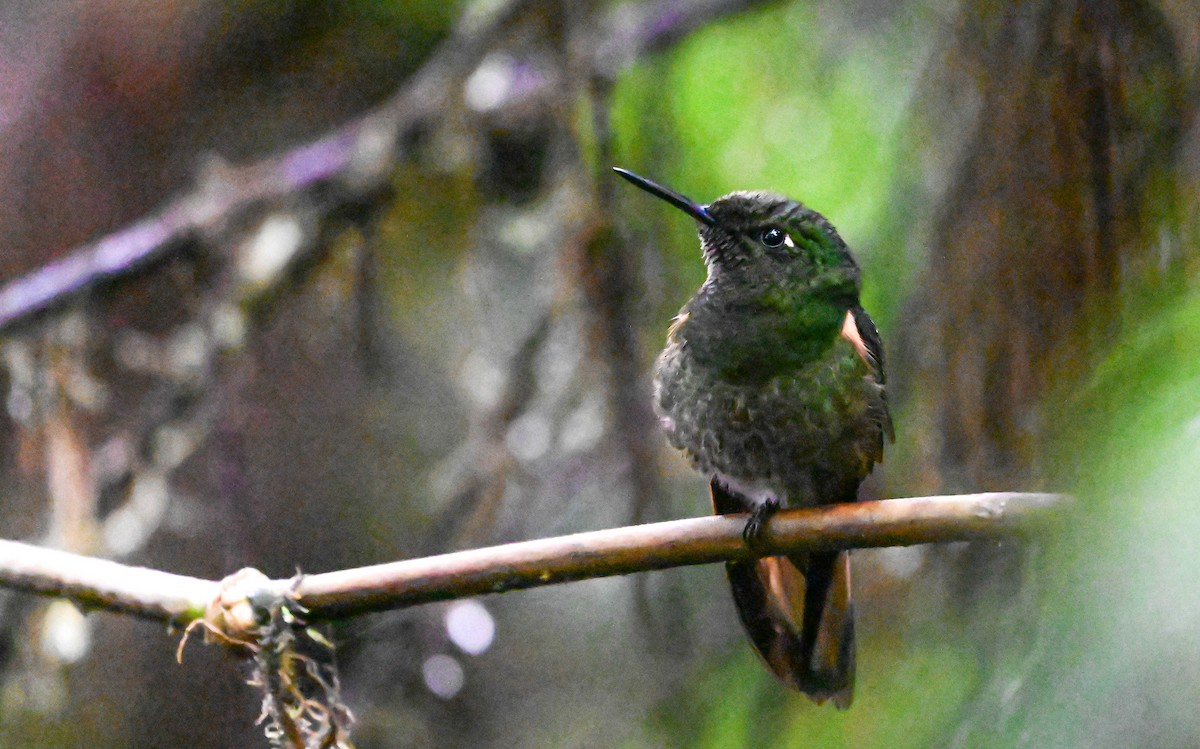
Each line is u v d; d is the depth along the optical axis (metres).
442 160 10.33
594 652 11.20
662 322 9.69
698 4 9.96
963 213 7.68
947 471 7.69
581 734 10.62
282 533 10.71
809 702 7.83
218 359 10.12
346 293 10.88
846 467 7.07
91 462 9.78
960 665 7.19
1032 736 3.91
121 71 11.00
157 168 11.09
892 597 8.74
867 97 10.23
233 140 11.34
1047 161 7.25
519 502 9.78
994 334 7.45
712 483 7.39
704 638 9.49
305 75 11.44
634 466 9.29
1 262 10.66
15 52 10.91
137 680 10.94
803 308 6.94
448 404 11.37
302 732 5.73
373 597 5.64
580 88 9.69
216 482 10.45
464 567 5.62
